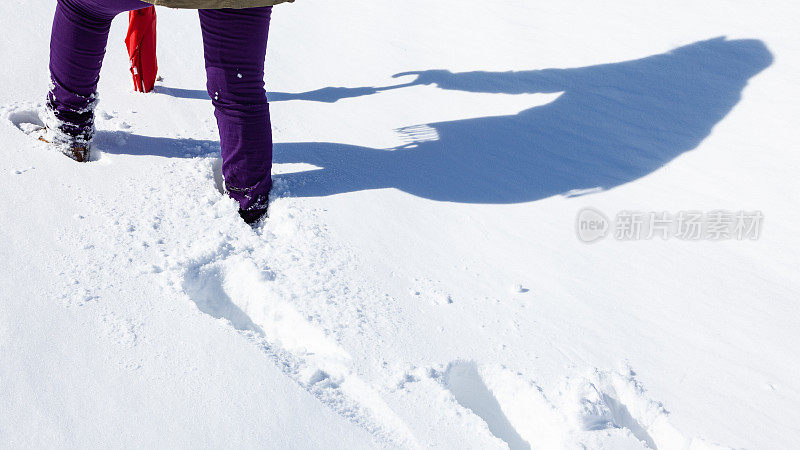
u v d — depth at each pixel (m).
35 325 2.46
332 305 2.75
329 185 3.53
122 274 2.74
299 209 3.31
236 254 2.96
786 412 2.45
